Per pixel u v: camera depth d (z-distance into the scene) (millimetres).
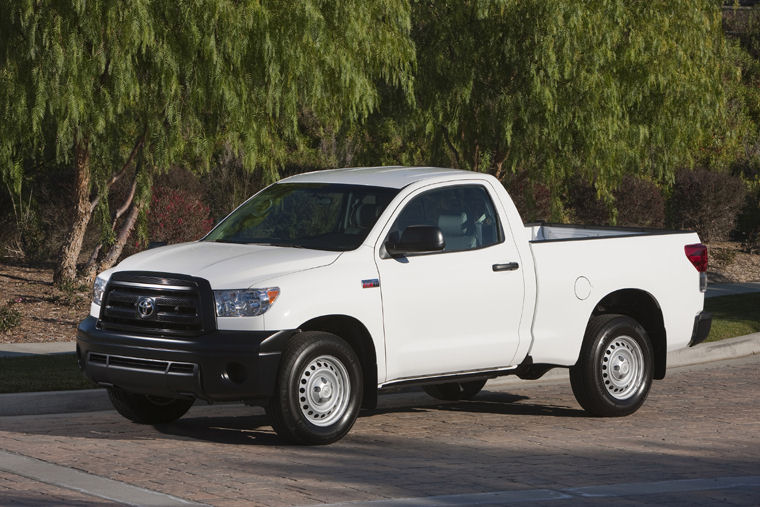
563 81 30844
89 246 36344
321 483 12820
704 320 19062
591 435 16328
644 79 32219
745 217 49531
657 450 15258
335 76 27219
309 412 14891
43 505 11594
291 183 17312
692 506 12141
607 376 17766
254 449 14797
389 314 15453
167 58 25188
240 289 14430
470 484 12953
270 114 26641
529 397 19969
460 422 17359
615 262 17969
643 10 32406
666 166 35219
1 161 26719
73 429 16094
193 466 13648
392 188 16281
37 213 36312
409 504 11859
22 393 17484
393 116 32562
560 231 20922
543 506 11992
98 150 27797
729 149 54688
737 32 66562
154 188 36875
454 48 31188
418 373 15898
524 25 30297
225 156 40281
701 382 21641
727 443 15805
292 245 15961
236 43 25141
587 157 31578
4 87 25125
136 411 16359
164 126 26984
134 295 14820
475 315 16297
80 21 24266
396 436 16047
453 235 16391
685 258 18844
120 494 12156
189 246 16234
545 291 17078
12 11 24125
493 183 17047
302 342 14664
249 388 14289
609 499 12367
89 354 15203
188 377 14312
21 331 25078
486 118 31875
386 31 28031
